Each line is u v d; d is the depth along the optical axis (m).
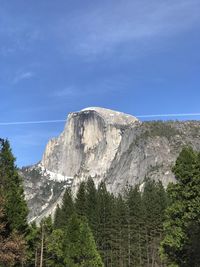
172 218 41.62
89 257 70.00
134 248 115.50
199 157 41.88
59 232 70.38
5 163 46.06
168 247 41.69
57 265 68.69
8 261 33.59
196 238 37.25
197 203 39.78
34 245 60.47
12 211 44.75
